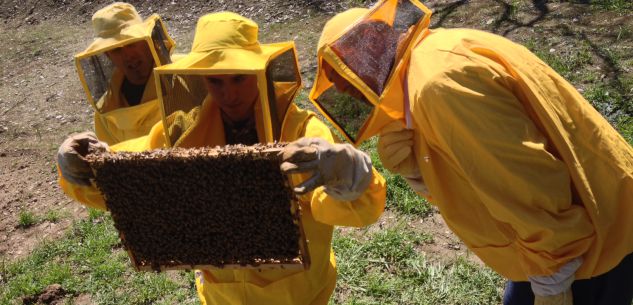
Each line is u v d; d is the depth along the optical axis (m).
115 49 3.22
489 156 1.95
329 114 2.33
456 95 1.95
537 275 2.15
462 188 2.17
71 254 4.75
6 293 4.38
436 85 1.98
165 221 2.13
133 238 2.21
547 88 2.08
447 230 4.27
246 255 2.14
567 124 2.07
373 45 2.14
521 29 6.41
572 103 2.12
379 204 2.16
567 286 2.15
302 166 1.82
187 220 2.11
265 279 2.41
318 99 2.33
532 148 1.93
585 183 2.03
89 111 7.24
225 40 2.21
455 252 4.06
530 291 2.43
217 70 2.12
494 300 3.62
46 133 6.87
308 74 6.61
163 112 2.22
